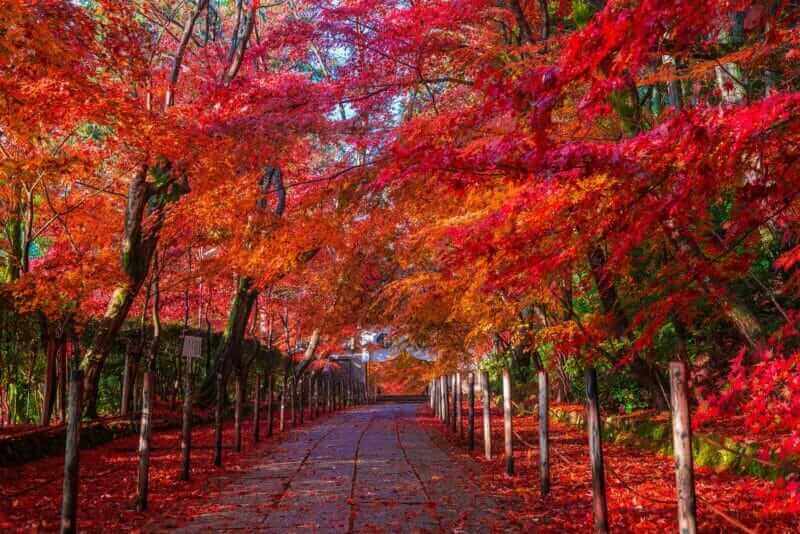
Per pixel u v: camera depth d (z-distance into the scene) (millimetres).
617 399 16750
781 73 9594
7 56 8383
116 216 16797
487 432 12648
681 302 5691
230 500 8977
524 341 14438
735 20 8500
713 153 4242
